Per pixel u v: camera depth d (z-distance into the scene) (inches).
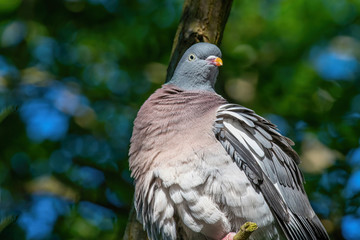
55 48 591.5
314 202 489.1
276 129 357.4
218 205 325.4
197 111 342.3
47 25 595.5
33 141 548.7
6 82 573.9
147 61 581.0
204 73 378.9
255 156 335.0
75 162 541.3
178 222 338.0
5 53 589.3
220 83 561.6
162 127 339.6
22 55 587.8
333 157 514.0
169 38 581.0
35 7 597.3
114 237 507.2
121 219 511.8
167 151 332.5
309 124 553.6
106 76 581.9
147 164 336.8
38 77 580.7
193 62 379.6
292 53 575.2
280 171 345.1
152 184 334.6
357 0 571.2
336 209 485.1
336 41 575.2
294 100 561.3
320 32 573.0
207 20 398.3
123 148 549.6
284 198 342.3
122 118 563.5
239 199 322.0
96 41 587.8
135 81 574.2
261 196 327.6
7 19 587.8
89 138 557.3
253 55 578.6
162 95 358.0
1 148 543.2
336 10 573.0
